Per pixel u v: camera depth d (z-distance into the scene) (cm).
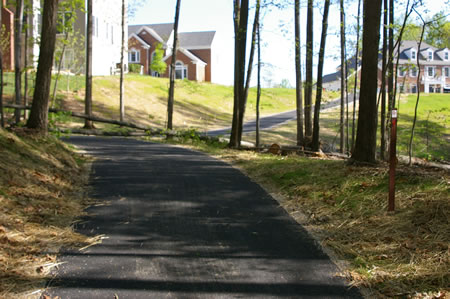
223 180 939
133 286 434
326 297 423
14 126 1167
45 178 798
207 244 557
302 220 669
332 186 807
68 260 495
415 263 496
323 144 1991
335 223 648
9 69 3127
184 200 765
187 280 451
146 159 1232
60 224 611
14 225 567
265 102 5428
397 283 454
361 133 945
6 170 738
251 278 460
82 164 1080
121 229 606
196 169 1072
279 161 1148
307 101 1941
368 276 470
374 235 589
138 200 757
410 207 655
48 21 1122
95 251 524
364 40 934
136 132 2125
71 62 3684
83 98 3459
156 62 4919
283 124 3634
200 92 4906
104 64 4344
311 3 1719
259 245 559
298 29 1958
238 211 709
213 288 434
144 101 3928
